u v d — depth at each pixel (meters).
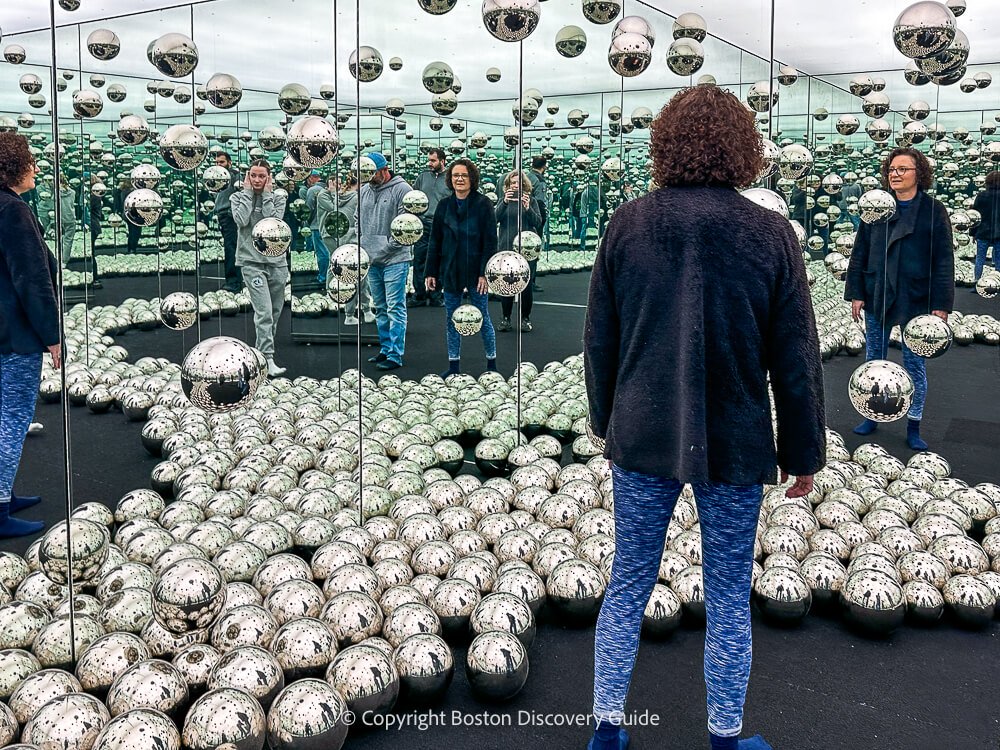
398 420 4.46
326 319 5.55
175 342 7.13
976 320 6.48
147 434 4.41
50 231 7.13
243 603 2.55
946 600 2.79
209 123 5.43
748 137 1.76
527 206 4.94
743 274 1.68
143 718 1.90
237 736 1.92
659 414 1.74
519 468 3.82
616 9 3.69
